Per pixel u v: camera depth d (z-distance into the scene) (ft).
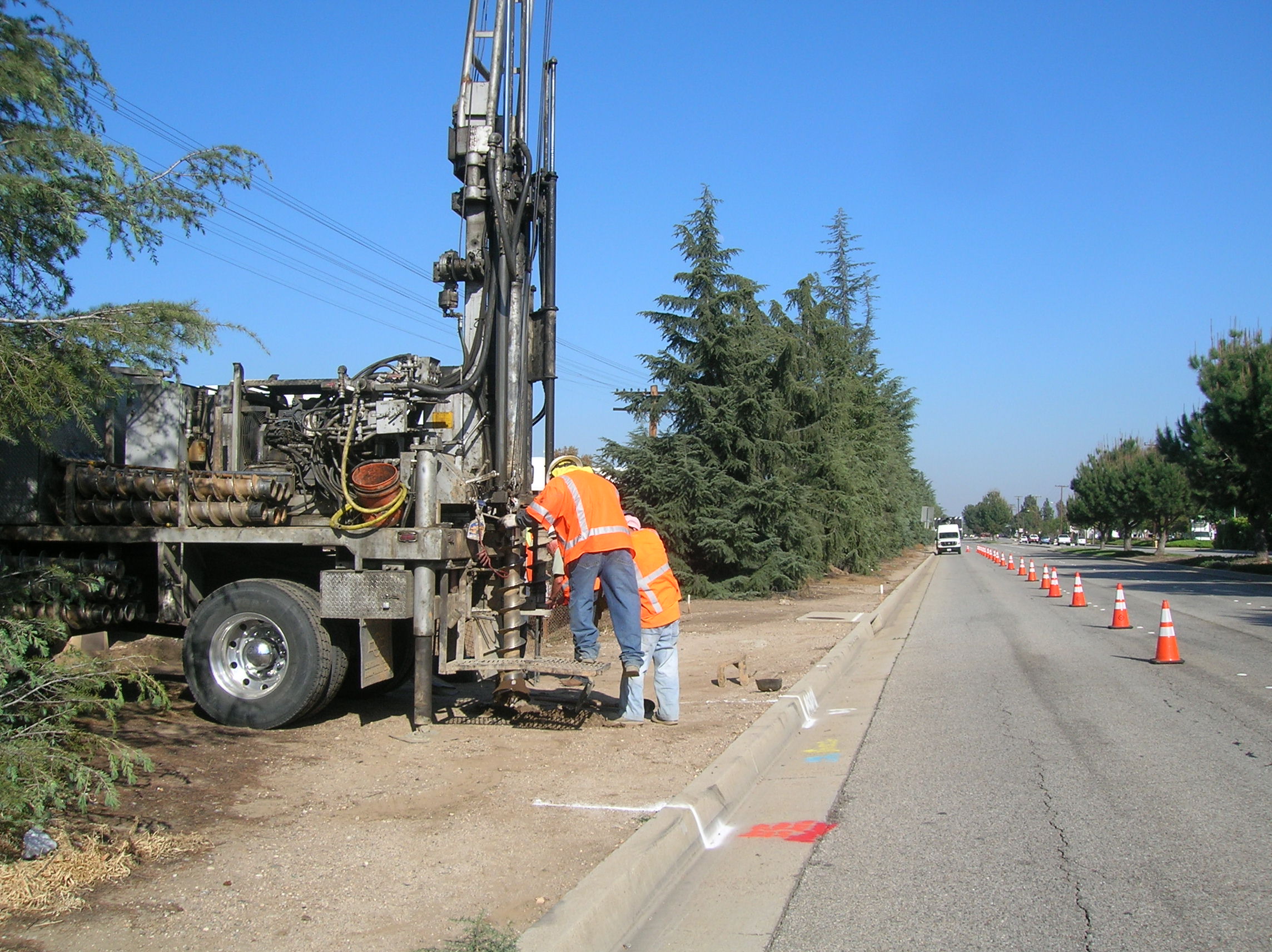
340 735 23.49
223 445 27.32
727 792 19.49
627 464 74.08
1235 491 122.21
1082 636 47.88
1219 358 119.03
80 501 25.63
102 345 16.21
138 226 17.51
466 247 26.35
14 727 16.61
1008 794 19.69
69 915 12.45
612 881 13.51
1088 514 241.55
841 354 94.17
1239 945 12.51
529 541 26.78
